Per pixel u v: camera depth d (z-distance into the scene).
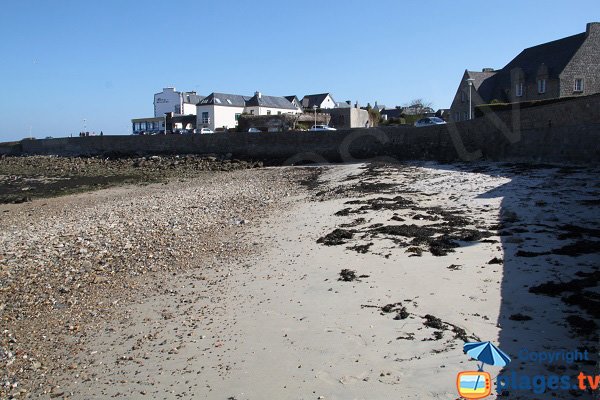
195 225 16.23
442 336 6.39
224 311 8.25
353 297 8.19
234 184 28.44
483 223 12.12
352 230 12.96
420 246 10.73
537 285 7.70
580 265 8.43
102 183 32.22
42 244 14.87
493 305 7.16
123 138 48.94
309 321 7.42
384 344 6.37
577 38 41.59
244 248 12.60
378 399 5.15
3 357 7.20
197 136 44.25
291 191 23.67
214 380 5.95
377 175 24.03
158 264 11.80
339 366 5.94
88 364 6.79
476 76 49.72
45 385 6.30
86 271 11.70
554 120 21.83
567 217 11.89
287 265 10.59
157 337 7.45
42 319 8.77
